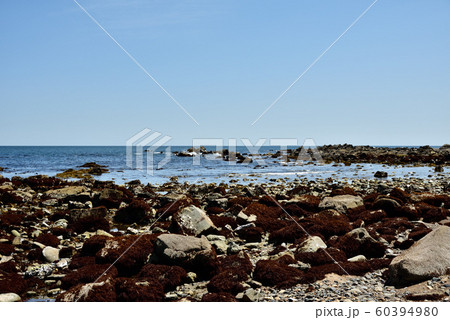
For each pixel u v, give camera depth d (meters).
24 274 10.99
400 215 17.70
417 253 9.91
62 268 11.68
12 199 22.61
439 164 61.25
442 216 17.03
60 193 23.97
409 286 9.31
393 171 48.16
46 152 122.88
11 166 56.44
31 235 14.78
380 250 12.30
